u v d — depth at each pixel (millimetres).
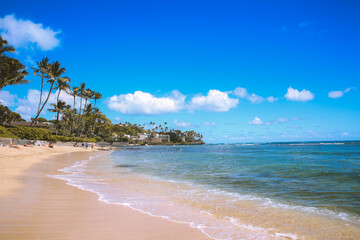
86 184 9633
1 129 35062
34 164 16047
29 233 3865
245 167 17047
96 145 82500
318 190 8836
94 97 75938
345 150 45531
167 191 8656
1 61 33281
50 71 47438
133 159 27219
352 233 4656
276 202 7121
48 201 6211
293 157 27484
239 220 5340
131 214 5469
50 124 86500
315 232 4676
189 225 4852
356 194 8078
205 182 10789
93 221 4805
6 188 7328
